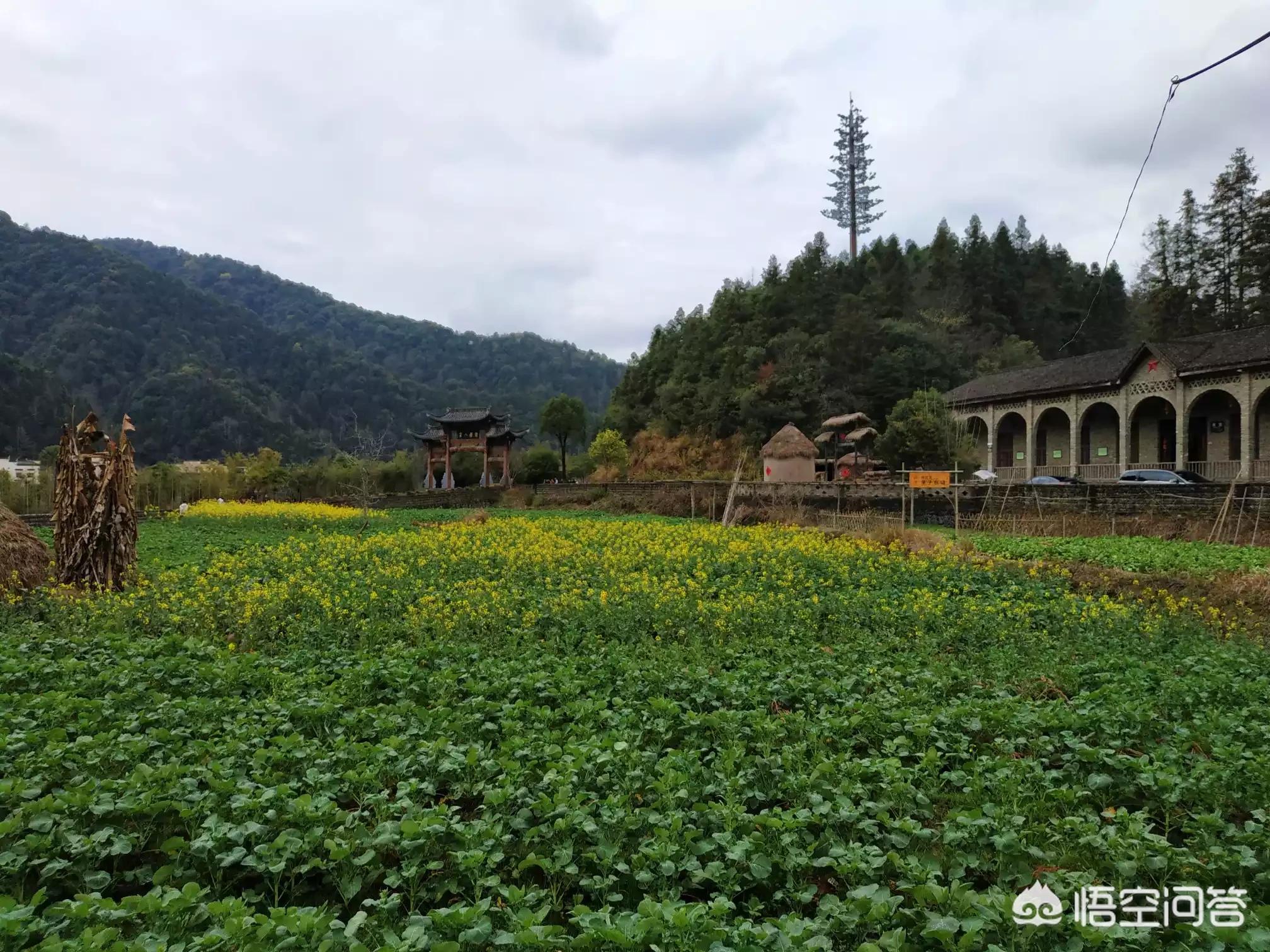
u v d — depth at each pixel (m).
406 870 4.59
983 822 5.06
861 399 62.81
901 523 27.78
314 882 4.96
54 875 4.64
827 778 5.89
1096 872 4.76
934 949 4.04
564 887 4.78
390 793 5.99
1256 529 21.55
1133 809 6.15
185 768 5.87
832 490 32.91
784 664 9.37
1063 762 6.75
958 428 47.97
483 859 4.58
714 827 5.23
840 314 70.31
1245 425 33.53
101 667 9.20
